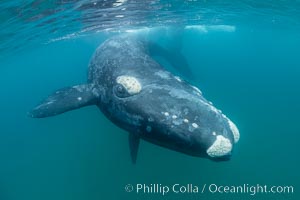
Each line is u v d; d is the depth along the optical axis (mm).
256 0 13875
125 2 11844
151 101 6852
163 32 18234
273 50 66562
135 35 13484
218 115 6207
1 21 11930
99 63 9852
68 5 11078
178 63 16016
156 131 6578
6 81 60062
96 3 11328
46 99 9008
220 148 5746
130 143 8344
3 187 21672
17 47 20609
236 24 25062
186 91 6992
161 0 12391
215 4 14453
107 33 18688
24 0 9586
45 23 14008
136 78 8031
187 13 15930
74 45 29188
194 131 5953
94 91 8961
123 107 7402
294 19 20766
